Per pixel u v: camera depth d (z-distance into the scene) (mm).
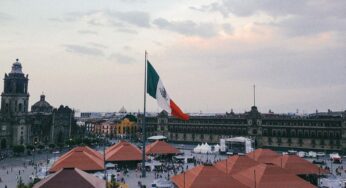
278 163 95562
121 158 118000
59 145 198875
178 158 132125
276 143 191250
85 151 112438
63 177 57906
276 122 192625
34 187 59156
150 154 138375
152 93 93688
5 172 112250
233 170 84688
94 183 60094
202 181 66875
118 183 80125
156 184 78438
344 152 170375
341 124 172625
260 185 67562
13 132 193375
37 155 164250
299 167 92188
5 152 174625
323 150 176375
